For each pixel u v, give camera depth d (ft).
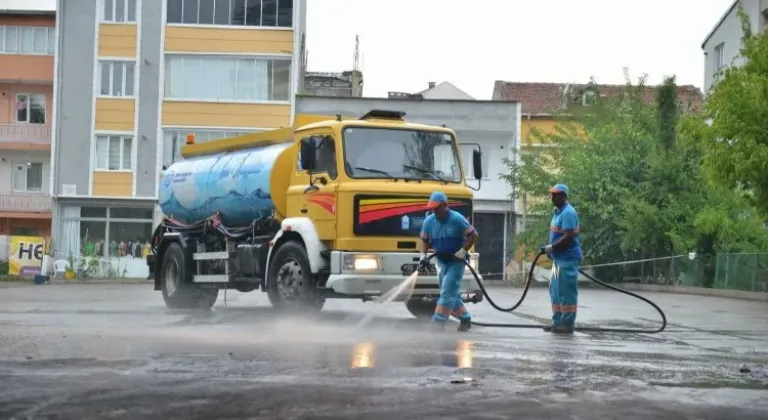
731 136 71.36
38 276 116.88
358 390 21.03
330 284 43.80
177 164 62.03
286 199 49.03
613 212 115.44
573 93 147.43
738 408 19.48
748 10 122.62
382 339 33.30
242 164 52.60
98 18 144.25
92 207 144.77
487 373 23.99
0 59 152.56
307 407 18.99
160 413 18.33
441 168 47.01
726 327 45.34
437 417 18.03
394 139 46.19
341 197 44.24
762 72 72.79
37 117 156.04
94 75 143.95
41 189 157.07
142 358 26.40
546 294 85.81
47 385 21.45
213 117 142.82
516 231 149.07
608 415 18.40
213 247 55.16
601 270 118.62
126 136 143.74
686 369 25.95
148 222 144.56
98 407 18.88
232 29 142.92
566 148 127.75
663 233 108.37
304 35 168.45
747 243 96.89
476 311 54.60
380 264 44.14
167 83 143.74
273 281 47.52
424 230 39.60
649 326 44.91
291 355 27.40
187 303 55.62
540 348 30.99
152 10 143.54
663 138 113.91
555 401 19.84
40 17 152.56
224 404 19.27
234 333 35.53
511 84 186.60
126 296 74.08
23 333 34.50
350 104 143.23
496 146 149.69
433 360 26.61
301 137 48.03
